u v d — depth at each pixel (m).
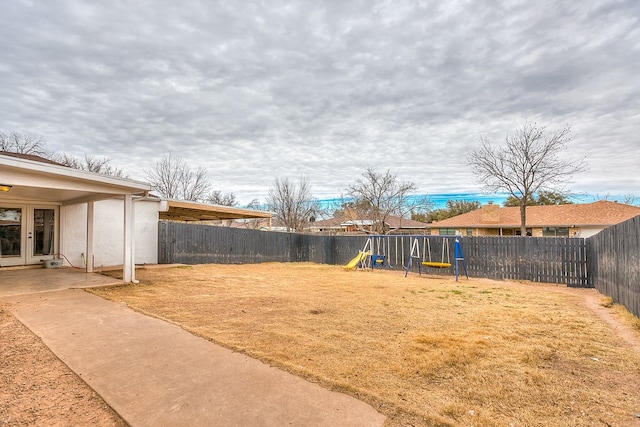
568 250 9.94
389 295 7.18
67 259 10.12
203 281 8.47
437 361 3.33
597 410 2.46
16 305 5.28
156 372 2.97
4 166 5.61
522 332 4.45
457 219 29.83
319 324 4.65
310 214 33.31
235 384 2.76
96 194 8.48
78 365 3.10
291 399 2.52
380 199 25.73
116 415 2.31
